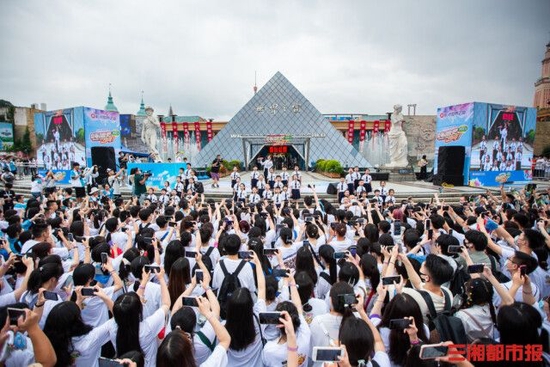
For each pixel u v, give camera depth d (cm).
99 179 1844
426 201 1551
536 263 336
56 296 280
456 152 1975
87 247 459
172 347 208
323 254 413
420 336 244
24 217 824
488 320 293
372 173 2302
